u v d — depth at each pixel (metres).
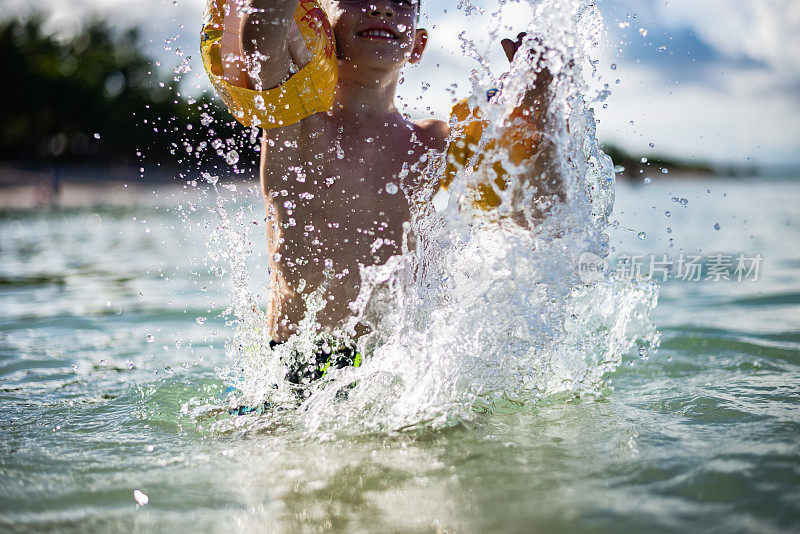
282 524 1.41
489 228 2.22
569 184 2.18
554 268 2.19
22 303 4.68
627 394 2.38
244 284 2.44
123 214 15.68
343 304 2.26
